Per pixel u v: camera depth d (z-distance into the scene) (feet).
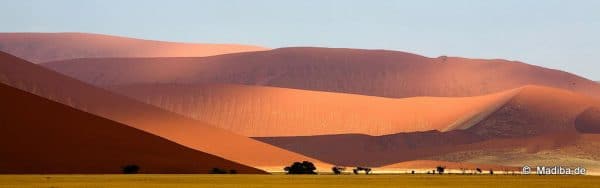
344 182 566.36
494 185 527.40
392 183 556.51
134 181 544.21
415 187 494.18
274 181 571.28
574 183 563.89
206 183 524.93
